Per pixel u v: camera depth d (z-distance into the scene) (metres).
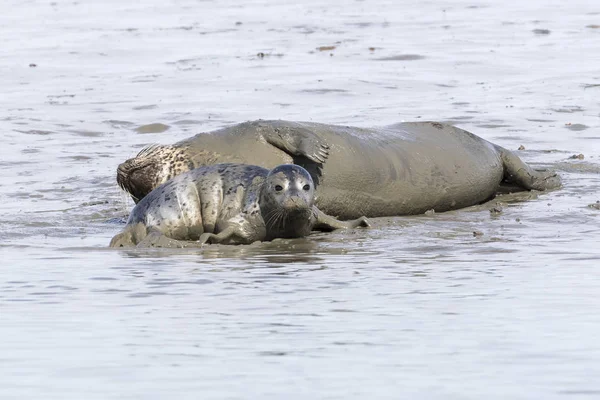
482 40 89.94
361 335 21.61
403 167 39.41
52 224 37.66
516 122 56.91
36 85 73.00
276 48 87.69
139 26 107.31
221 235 33.72
